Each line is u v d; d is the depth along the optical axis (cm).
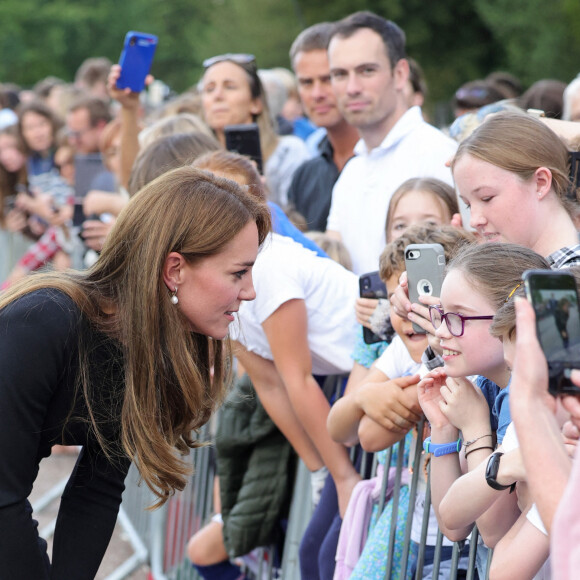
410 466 371
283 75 1038
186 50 4559
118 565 684
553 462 214
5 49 4150
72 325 296
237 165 448
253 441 467
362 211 562
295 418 445
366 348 416
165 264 297
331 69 565
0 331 294
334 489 432
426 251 343
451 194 446
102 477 325
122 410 304
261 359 446
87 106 950
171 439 316
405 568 352
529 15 2381
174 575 615
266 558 502
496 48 2586
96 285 306
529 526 261
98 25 4353
